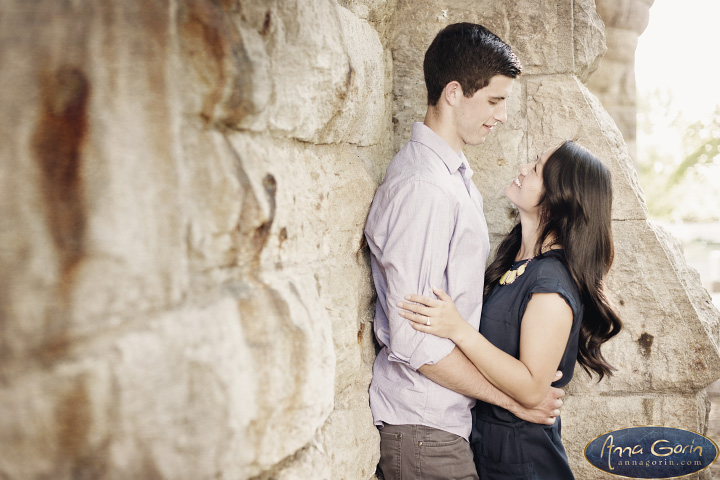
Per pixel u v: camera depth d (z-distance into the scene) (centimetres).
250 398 89
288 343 101
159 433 75
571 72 221
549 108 223
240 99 93
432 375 161
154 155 76
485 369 159
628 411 226
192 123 85
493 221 229
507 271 189
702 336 219
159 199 77
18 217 65
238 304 91
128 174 72
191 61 84
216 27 88
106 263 70
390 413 171
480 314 175
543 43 221
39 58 67
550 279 166
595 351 187
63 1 70
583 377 229
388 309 161
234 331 88
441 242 158
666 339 222
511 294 175
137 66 74
